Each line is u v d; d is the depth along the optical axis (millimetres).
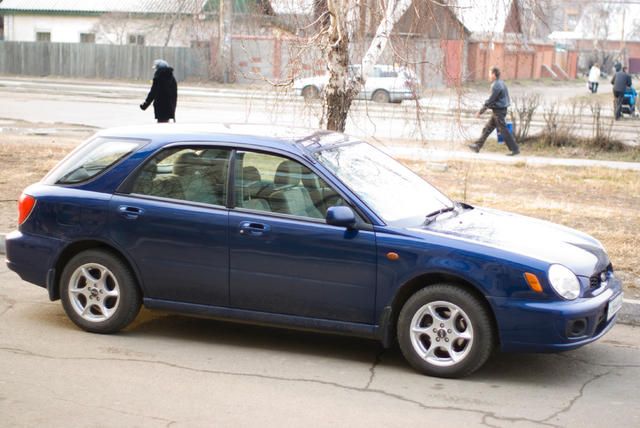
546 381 6047
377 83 30094
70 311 6805
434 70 10953
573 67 72312
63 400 5395
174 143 6668
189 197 6520
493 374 6148
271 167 6410
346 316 6168
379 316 6090
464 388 5836
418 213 6445
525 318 5766
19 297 7785
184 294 6535
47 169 14438
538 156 19719
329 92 10484
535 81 60406
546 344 5762
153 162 6680
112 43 47750
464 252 5875
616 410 5520
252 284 6332
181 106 28781
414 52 10773
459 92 11141
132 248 6566
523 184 14766
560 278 5820
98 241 6691
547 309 5723
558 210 12312
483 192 13688
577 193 14062
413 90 11086
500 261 5816
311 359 6371
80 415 5156
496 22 11172
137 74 46031
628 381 6105
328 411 5340
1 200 11688
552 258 5961
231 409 5328
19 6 53500
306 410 5348
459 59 10977
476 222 6551
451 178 15109
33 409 5227
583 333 5871
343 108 10531
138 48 45750
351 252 6074
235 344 6676
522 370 6262
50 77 46469
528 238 6297
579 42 89312
